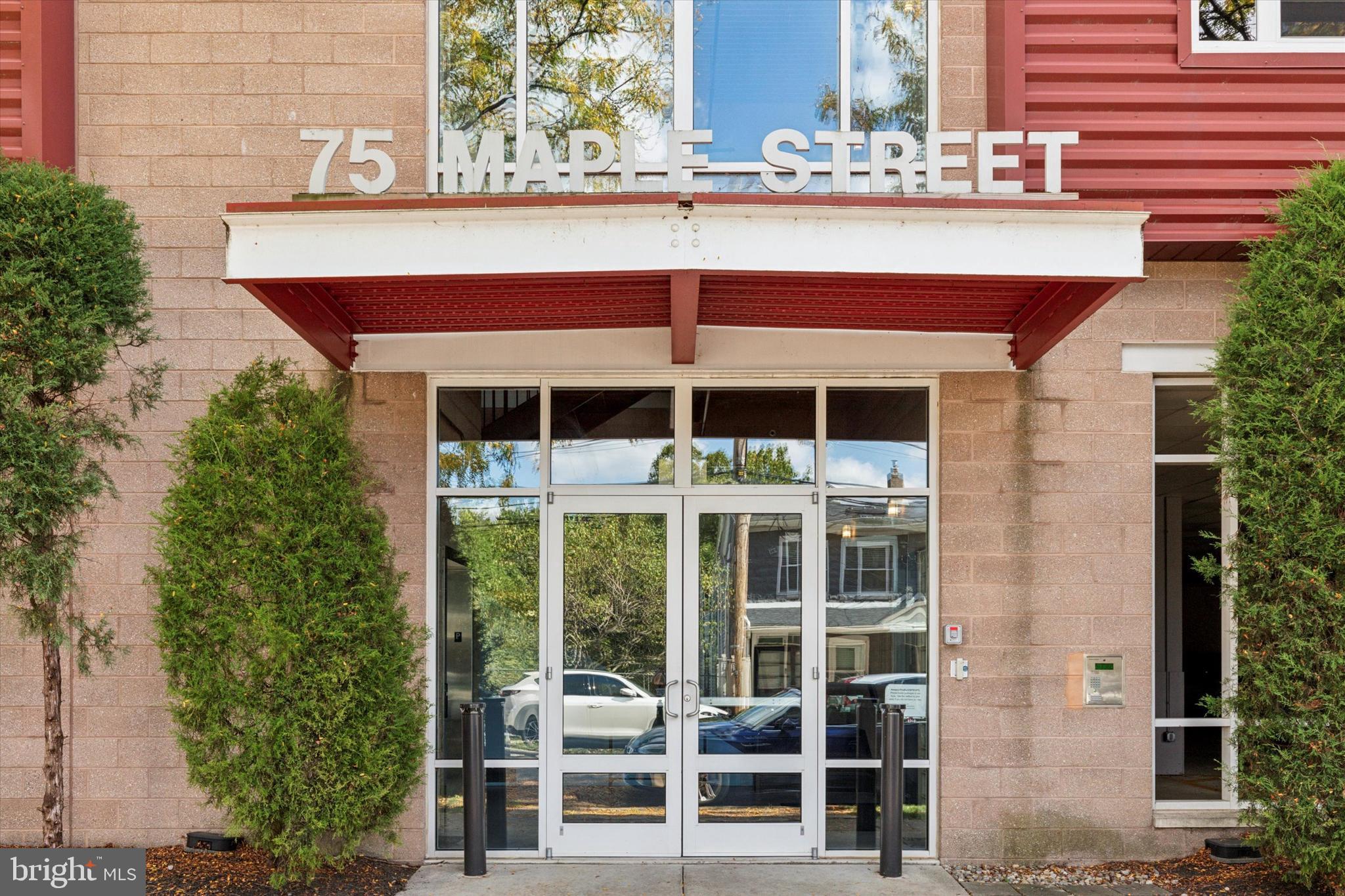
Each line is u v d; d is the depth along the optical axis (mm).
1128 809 7020
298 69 7223
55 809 6172
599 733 7156
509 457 7281
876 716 7168
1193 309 7238
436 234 5582
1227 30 7070
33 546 5820
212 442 6215
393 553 6676
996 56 7035
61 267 5777
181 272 7148
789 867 6926
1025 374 7188
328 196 5762
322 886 6363
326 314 6449
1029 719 7051
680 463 7258
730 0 7441
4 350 5648
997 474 7148
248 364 7145
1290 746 6211
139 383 7070
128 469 7055
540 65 7430
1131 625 7102
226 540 6070
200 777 6145
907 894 6402
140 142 7168
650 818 7109
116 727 6988
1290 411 6137
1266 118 6977
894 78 7379
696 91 7391
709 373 7273
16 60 6945
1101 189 6922
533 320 6859
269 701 6082
